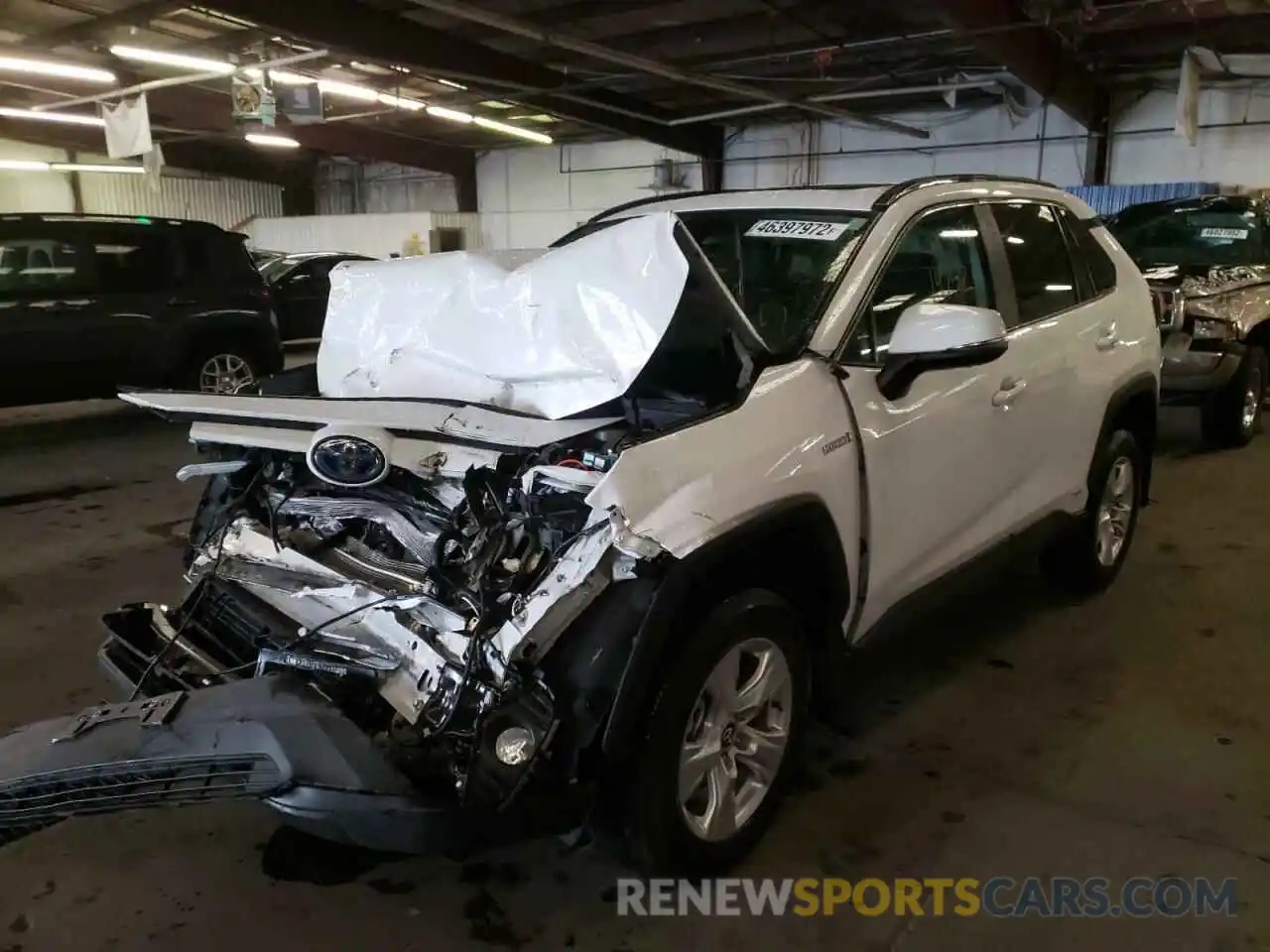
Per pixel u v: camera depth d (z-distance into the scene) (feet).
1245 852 8.47
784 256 9.77
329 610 7.76
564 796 6.64
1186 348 23.27
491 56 38.34
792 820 8.95
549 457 7.23
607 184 62.08
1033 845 8.59
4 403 25.12
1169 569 15.61
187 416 8.14
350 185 79.20
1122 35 35.99
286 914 7.75
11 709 10.89
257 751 6.29
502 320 8.25
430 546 7.55
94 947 7.37
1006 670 12.00
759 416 7.66
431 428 7.49
